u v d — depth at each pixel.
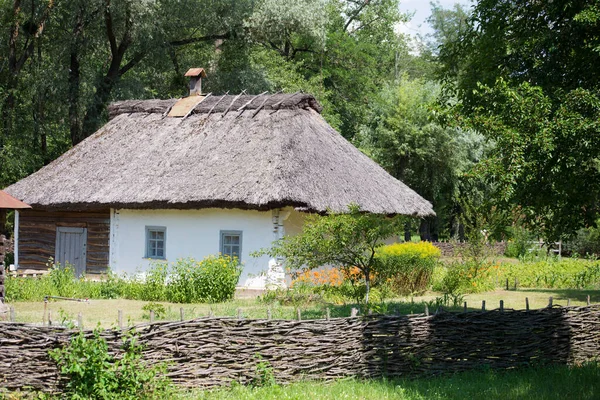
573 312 11.06
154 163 22.11
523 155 10.61
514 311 10.57
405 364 9.93
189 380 8.73
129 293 18.45
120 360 8.28
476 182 38.75
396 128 38.44
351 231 14.32
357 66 47.84
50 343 8.25
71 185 22.59
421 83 44.16
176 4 31.08
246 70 35.06
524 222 12.81
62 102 30.77
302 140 21.34
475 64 15.68
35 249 23.72
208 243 20.50
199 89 25.38
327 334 9.52
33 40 30.80
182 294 17.52
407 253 19.02
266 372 9.06
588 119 10.29
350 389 8.95
